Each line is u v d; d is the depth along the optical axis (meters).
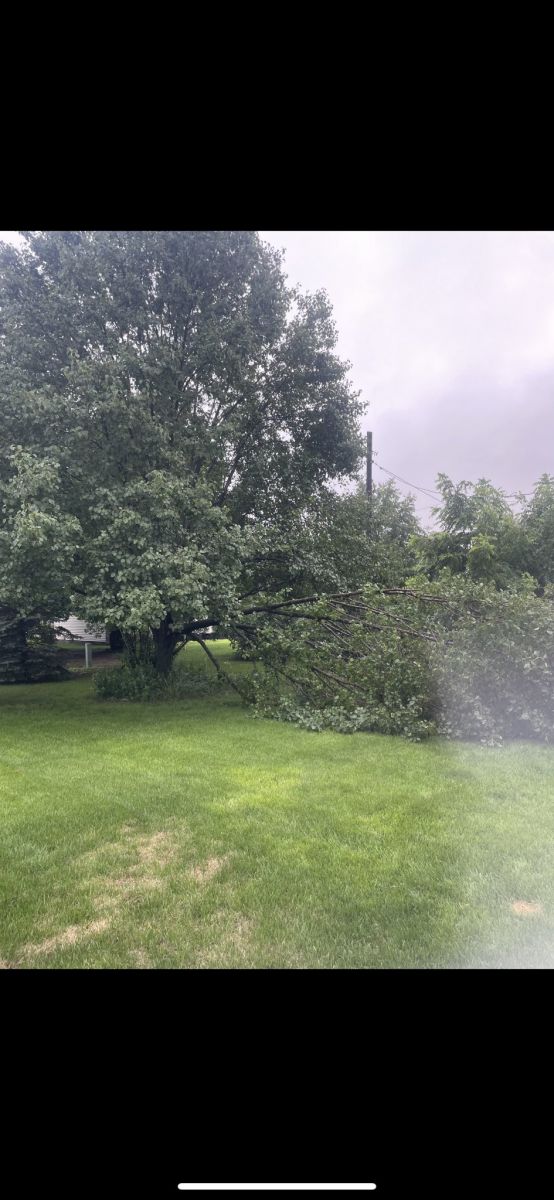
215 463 9.70
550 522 9.72
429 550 10.43
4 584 6.93
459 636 6.63
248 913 2.78
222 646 20.69
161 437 8.20
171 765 5.25
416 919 2.70
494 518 9.73
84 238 8.72
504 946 2.51
